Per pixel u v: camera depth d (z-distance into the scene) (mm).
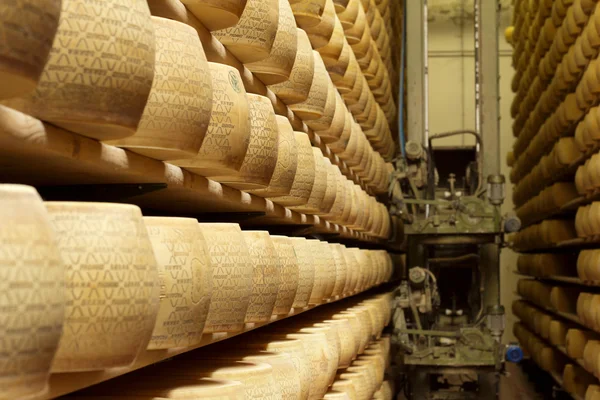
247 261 1790
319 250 3002
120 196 1602
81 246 1102
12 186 885
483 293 5777
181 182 1661
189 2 1663
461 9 10758
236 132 1704
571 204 6020
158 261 1386
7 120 996
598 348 4711
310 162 2658
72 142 1176
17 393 860
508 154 9570
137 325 1149
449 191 6723
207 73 1471
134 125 1184
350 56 3680
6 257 843
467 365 5359
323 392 2793
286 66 2281
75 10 1079
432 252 6234
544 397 7355
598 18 4418
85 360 1106
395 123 6398
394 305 5516
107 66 1108
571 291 6418
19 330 849
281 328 3072
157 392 1562
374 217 4758
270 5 1985
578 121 5543
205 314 1491
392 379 5988
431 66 10758
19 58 868
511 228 5402
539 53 6805
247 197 2221
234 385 1636
